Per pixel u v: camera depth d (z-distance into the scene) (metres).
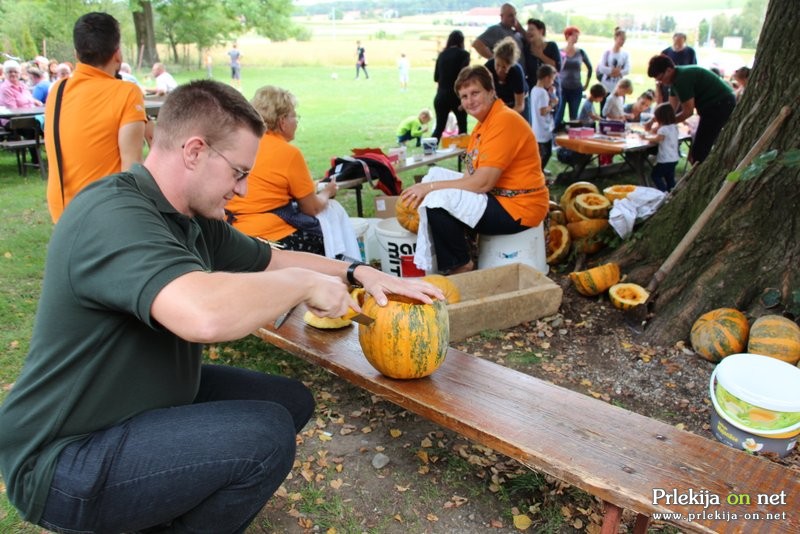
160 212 1.67
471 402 2.27
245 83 27.97
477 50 9.38
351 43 56.09
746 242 3.88
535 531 2.39
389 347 2.32
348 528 2.40
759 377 2.93
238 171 1.72
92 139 3.47
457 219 4.45
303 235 4.05
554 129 9.19
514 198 4.49
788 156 3.41
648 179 8.57
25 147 9.54
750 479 1.86
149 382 1.71
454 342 3.87
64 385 1.59
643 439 2.06
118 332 1.60
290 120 3.96
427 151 7.19
